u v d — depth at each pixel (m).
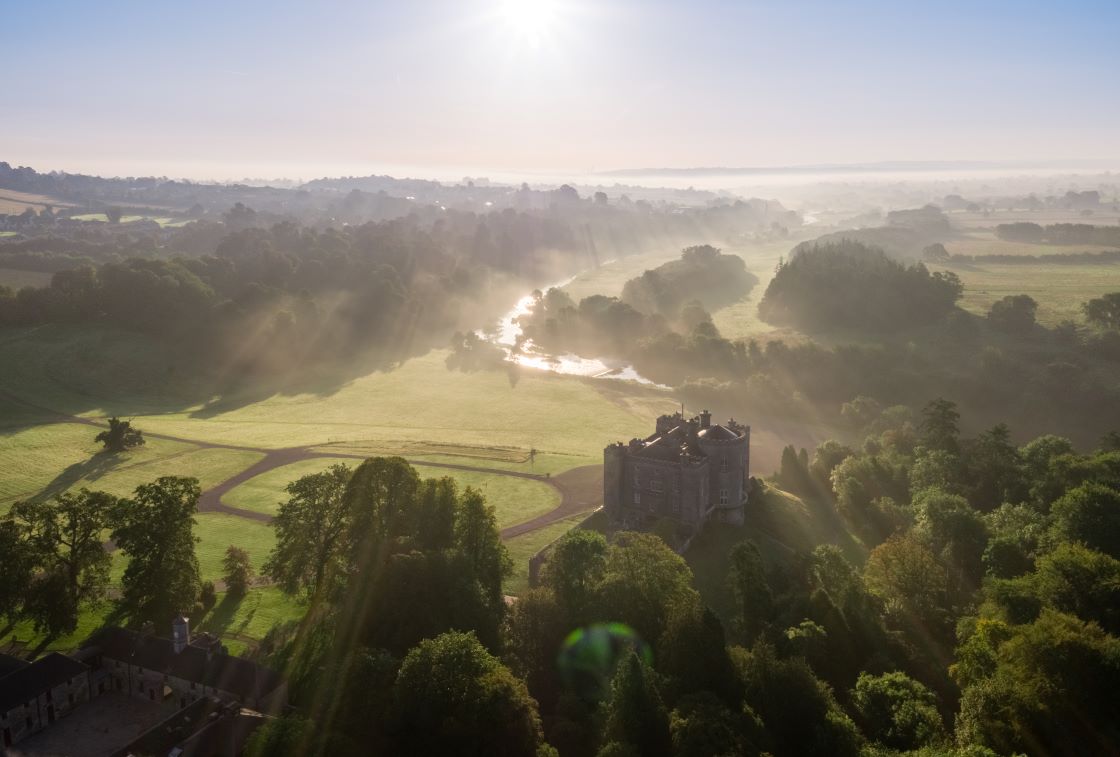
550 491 150.00
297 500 103.38
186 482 97.25
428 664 70.50
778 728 73.69
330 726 68.75
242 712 72.31
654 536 102.12
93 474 161.00
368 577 87.75
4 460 165.38
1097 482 128.75
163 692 80.44
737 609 102.12
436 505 99.56
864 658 89.94
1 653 82.12
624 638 85.12
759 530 128.50
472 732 66.88
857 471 151.50
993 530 119.81
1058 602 88.75
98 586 96.88
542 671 84.75
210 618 97.31
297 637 89.81
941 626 97.12
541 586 96.25
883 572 105.31
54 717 77.38
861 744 70.56
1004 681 71.38
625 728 68.38
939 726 73.19
